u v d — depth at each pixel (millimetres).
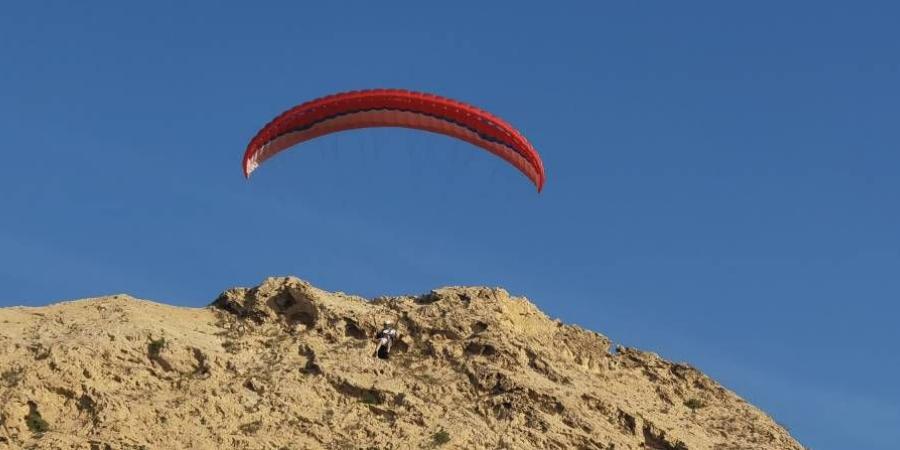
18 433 55844
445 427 58750
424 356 63875
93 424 56312
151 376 59844
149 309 65562
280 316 65562
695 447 62125
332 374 61219
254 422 58281
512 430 59469
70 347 59375
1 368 58531
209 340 63219
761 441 64312
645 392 66812
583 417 60969
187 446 56188
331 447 57594
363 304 67438
